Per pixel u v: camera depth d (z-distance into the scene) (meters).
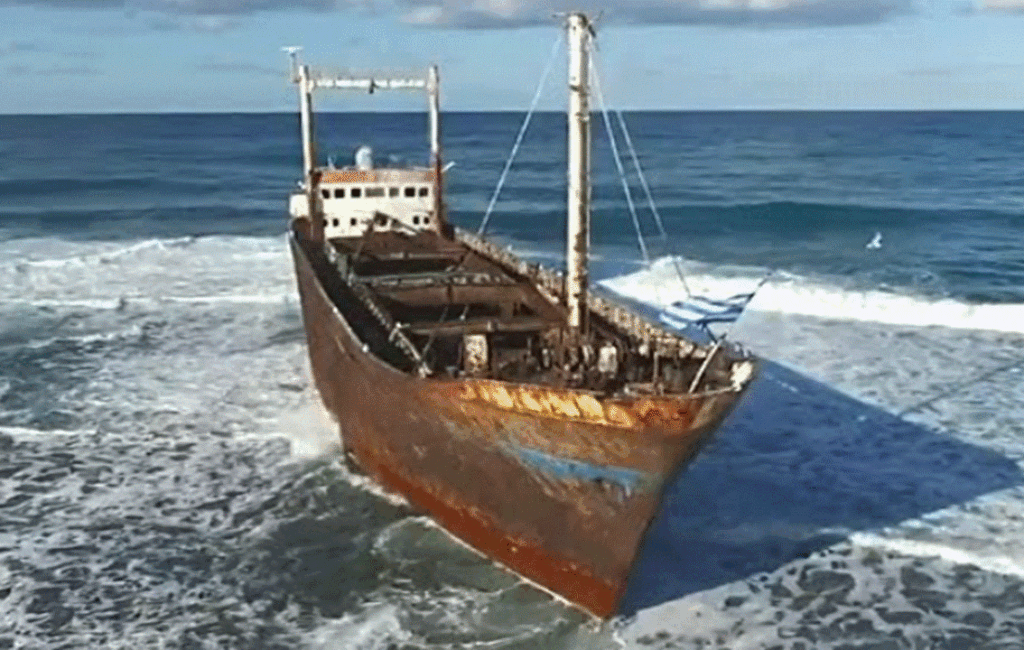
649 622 15.61
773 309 36.25
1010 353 30.56
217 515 19.38
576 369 15.47
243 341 32.09
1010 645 15.11
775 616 15.84
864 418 24.77
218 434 23.62
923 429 24.02
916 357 30.16
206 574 17.17
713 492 20.38
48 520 19.09
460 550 17.84
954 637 15.33
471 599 16.27
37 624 15.57
